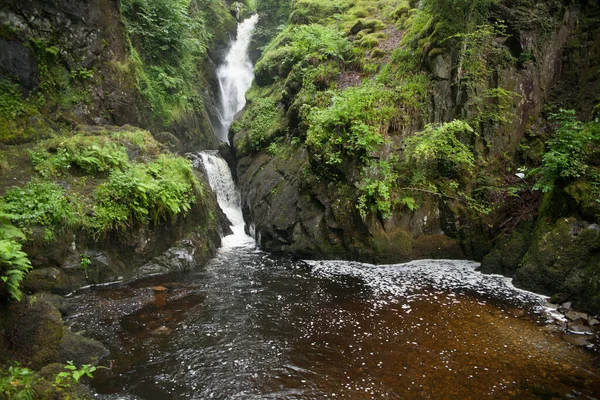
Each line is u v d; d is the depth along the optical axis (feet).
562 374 16.57
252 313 22.95
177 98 52.42
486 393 15.52
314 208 32.83
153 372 17.43
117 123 40.57
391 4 49.42
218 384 16.57
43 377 14.66
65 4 36.63
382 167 30.50
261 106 47.01
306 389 16.15
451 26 31.50
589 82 32.12
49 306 18.28
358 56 39.65
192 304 24.29
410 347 18.92
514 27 31.73
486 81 31.45
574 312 21.44
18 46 33.60
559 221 24.26
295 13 54.70
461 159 29.12
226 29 74.02
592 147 25.00
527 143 31.65
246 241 39.22
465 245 30.09
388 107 31.76
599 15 32.73
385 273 28.35
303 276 28.66
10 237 18.37
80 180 29.43
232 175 50.03
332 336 20.17
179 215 32.73
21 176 27.61
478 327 20.57
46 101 35.27
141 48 49.96
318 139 31.96
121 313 22.98
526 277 24.82
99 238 27.53
